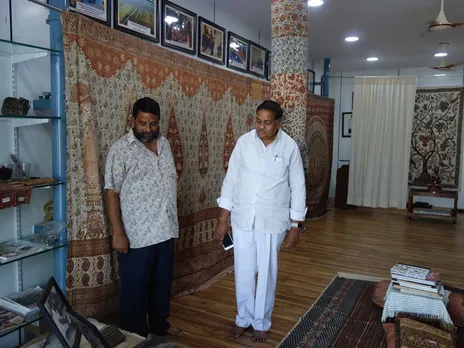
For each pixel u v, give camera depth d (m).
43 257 2.25
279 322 2.61
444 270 3.78
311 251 4.29
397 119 6.59
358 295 3.07
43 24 2.23
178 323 2.54
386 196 6.70
